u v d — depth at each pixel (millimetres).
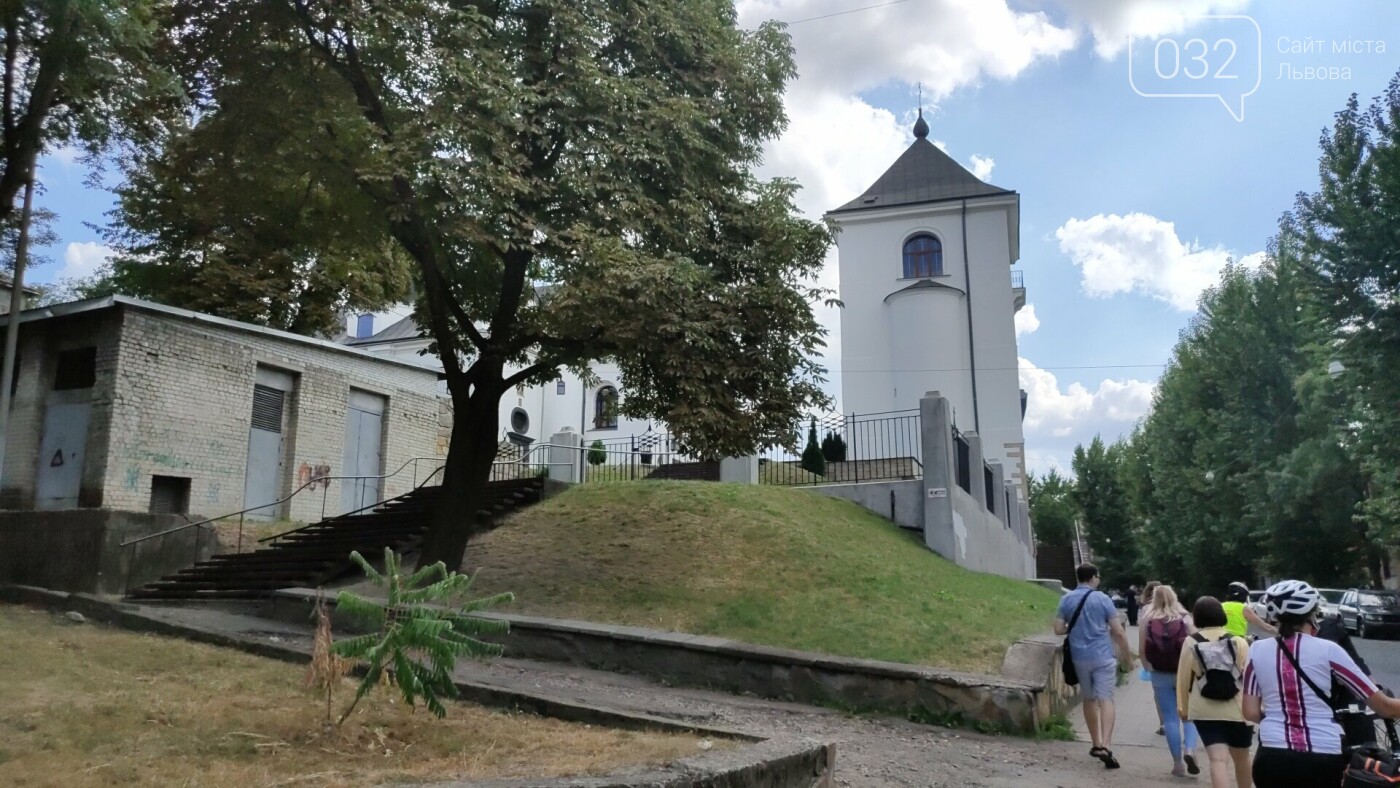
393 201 12805
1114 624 8375
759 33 15406
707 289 12883
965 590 14234
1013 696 9180
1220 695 6406
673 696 9539
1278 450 39375
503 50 12977
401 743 5535
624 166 12961
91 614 11211
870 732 8727
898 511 18375
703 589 12719
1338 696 4520
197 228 20891
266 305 22812
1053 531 72312
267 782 4355
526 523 16141
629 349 12906
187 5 12656
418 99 12898
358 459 22078
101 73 12711
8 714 5254
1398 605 29188
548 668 10508
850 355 41625
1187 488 46719
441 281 13930
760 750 5375
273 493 19750
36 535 14875
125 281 23984
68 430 17000
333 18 11922
